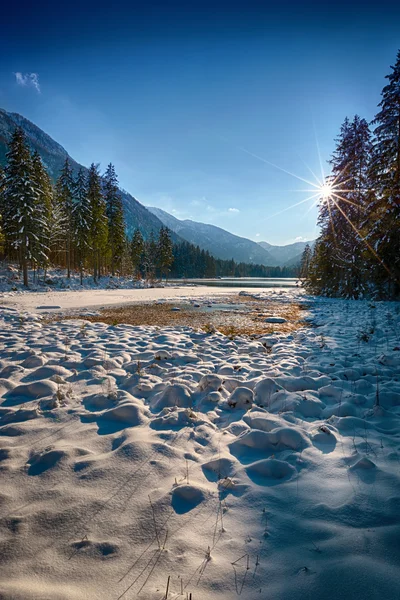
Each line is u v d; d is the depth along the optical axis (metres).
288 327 11.66
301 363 6.21
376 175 18.53
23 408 4.00
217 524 2.22
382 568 1.77
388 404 4.27
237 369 5.73
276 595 1.66
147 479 2.69
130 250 70.56
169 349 7.34
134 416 3.80
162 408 4.18
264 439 3.31
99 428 3.59
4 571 1.82
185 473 2.79
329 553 1.92
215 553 1.97
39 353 6.45
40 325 10.38
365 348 7.38
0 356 6.35
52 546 2.02
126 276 55.97
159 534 2.12
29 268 38.69
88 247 38.94
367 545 1.95
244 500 2.47
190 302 21.50
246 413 4.02
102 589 1.71
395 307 15.49
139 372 5.39
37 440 3.32
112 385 4.95
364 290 22.16
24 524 2.18
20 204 29.00
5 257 41.12
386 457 2.97
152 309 17.22
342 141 24.36
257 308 18.14
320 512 2.31
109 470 2.79
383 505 2.32
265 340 8.76
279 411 4.07
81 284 37.00
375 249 18.11
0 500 2.41
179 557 1.92
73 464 2.87
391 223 17.45
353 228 23.30
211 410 4.19
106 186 44.75
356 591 1.65
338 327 10.80
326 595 1.64
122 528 2.16
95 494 2.50
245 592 1.69
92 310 16.38
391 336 8.52
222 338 8.84
